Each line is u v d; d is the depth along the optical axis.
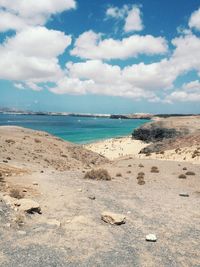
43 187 22.58
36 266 10.15
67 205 17.86
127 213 17.28
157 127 136.12
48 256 10.94
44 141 65.69
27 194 19.39
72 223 14.60
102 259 11.09
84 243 12.41
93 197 20.14
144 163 46.06
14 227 13.26
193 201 21.84
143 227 15.11
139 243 12.96
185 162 48.41
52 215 15.76
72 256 11.13
